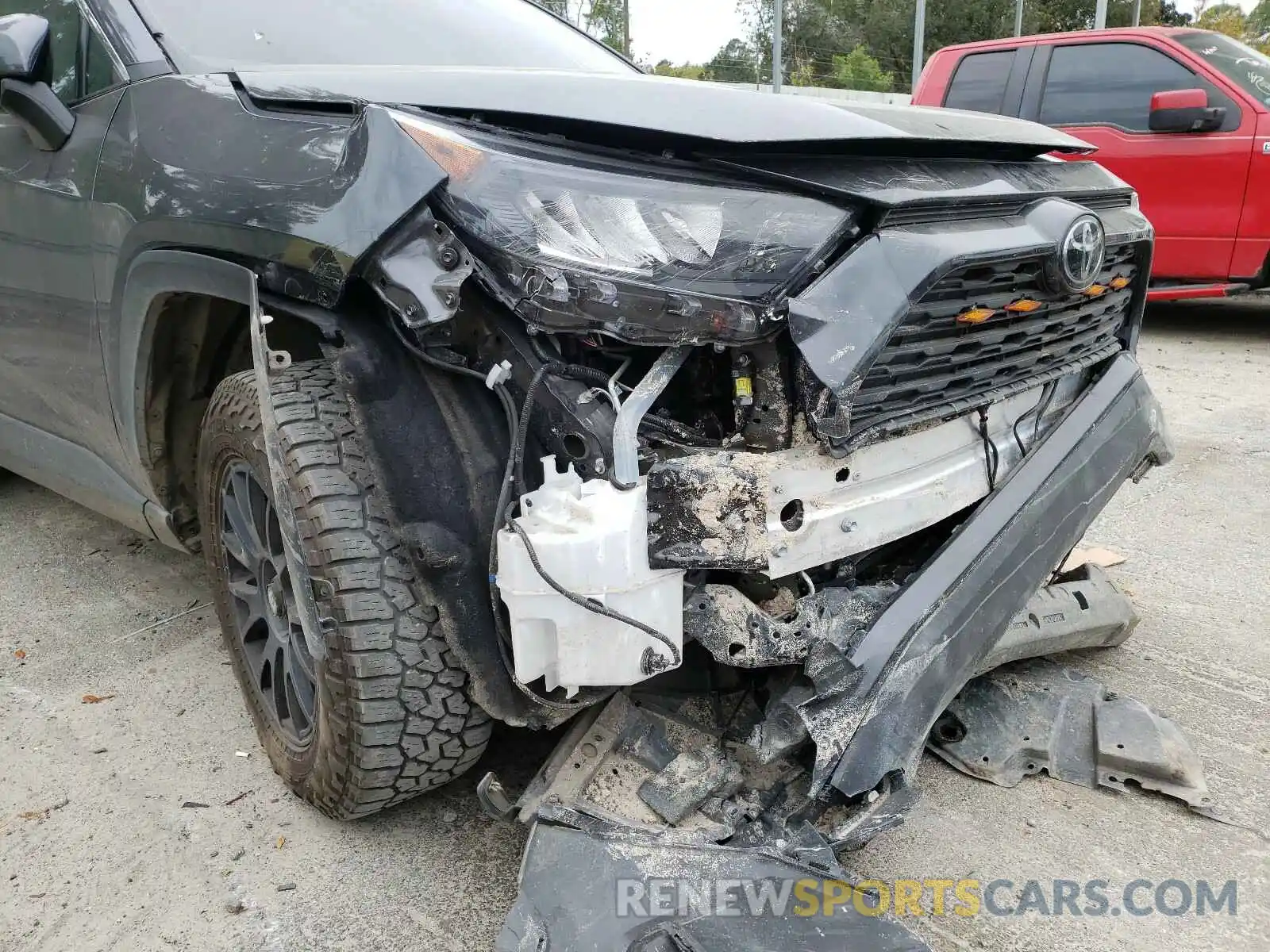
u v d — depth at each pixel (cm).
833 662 167
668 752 177
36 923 183
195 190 193
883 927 149
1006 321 192
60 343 262
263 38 241
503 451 171
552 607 151
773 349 159
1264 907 183
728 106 177
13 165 259
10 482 425
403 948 176
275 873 195
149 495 259
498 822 208
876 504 176
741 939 143
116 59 234
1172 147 623
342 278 162
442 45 265
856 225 165
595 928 146
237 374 214
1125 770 216
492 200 157
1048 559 208
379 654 172
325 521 170
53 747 238
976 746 225
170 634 296
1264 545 350
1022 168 210
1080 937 177
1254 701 251
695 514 152
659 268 154
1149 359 642
